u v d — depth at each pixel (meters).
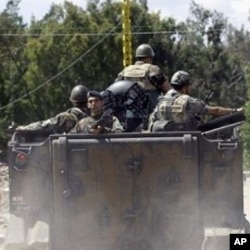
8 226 24.73
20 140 26.47
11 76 163.75
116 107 27.94
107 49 159.88
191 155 23.91
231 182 24.20
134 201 24.03
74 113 27.61
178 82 26.62
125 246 24.06
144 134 24.05
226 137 25.34
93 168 24.02
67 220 24.09
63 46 161.12
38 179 24.75
